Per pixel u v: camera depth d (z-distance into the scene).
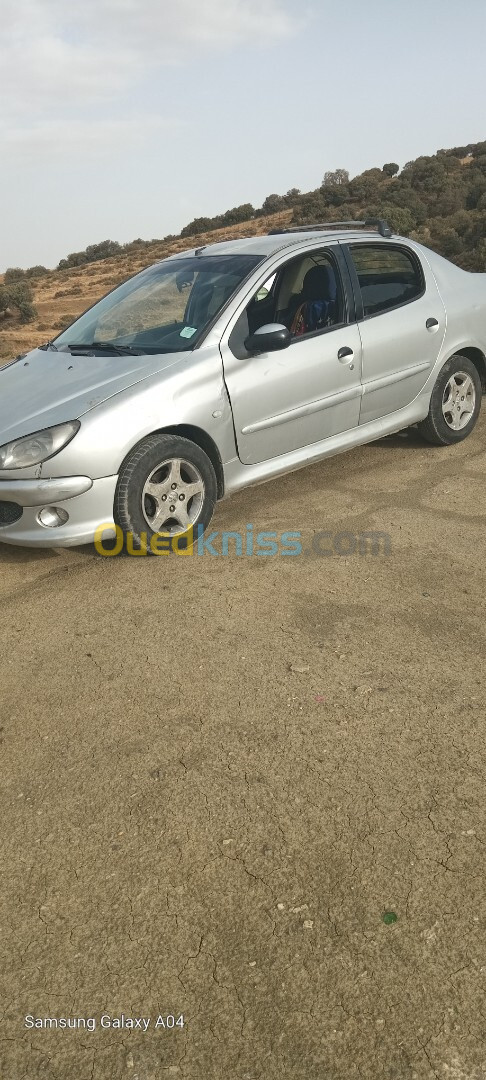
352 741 2.55
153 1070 1.62
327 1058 1.62
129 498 3.88
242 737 2.61
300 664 3.02
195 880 2.06
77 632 3.40
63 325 60.31
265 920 1.93
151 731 2.68
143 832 2.23
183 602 3.60
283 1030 1.68
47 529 3.82
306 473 5.38
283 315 4.66
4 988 1.81
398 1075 1.58
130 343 4.46
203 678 2.97
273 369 4.39
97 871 2.11
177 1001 1.75
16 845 2.22
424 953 1.82
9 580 4.01
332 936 1.88
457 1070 1.58
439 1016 1.68
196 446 4.08
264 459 4.51
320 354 4.61
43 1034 1.71
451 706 2.71
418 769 2.41
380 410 5.08
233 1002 1.74
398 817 2.22
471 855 2.08
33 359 4.71
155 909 1.98
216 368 4.16
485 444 5.73
